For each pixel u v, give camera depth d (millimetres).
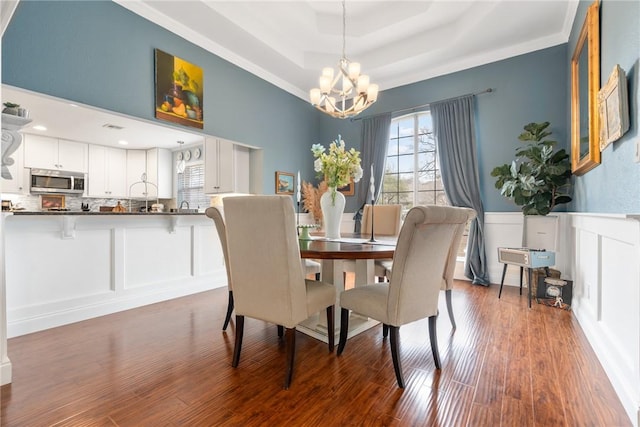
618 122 1669
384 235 3156
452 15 3457
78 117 2697
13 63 2211
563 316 2617
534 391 1524
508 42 3604
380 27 3676
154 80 3066
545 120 3525
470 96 3918
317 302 1790
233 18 3236
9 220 2172
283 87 4656
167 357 1896
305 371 1733
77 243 2529
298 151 4953
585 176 2611
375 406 1415
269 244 1606
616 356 1602
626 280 1551
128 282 2865
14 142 1970
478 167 3928
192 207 3506
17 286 2213
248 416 1347
